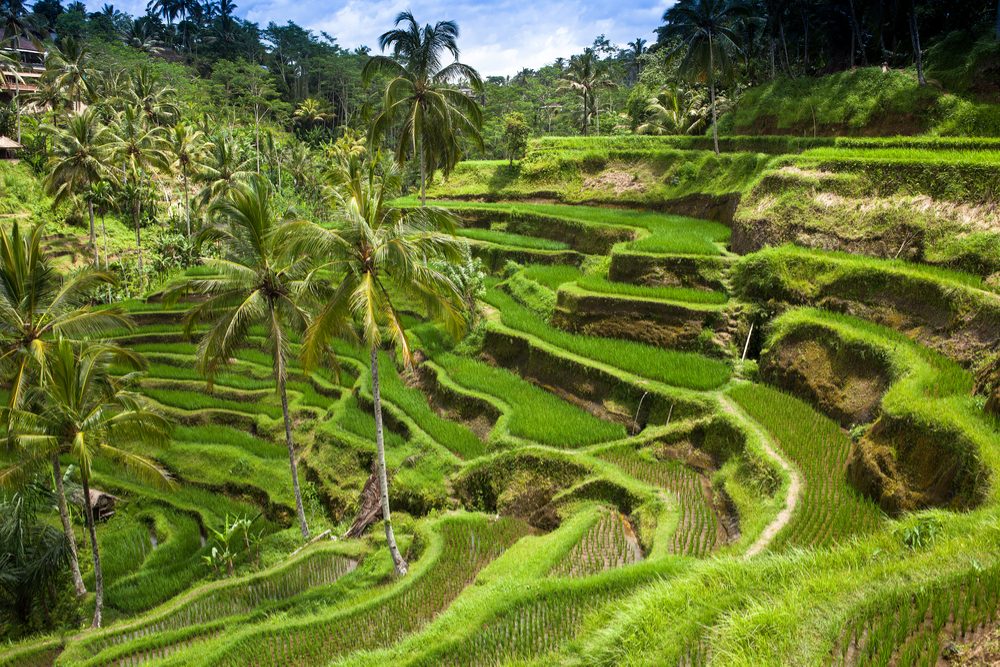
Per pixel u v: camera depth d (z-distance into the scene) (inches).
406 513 972.6
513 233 1915.6
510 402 1112.8
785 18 2142.0
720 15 1715.1
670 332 1135.6
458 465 1000.9
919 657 312.5
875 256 1036.5
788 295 1065.5
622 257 1305.4
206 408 1421.0
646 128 2373.3
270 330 851.4
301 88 4766.2
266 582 826.8
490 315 1409.9
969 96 1504.7
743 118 1995.6
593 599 571.8
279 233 717.9
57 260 2308.1
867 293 968.3
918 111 1549.0
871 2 1891.0
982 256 896.9
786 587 426.0
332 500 1075.9
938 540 450.0
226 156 2240.4
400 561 797.9
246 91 3860.7
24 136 2792.8
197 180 2571.4
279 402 1411.2
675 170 1847.9
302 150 3196.4
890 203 1069.1
